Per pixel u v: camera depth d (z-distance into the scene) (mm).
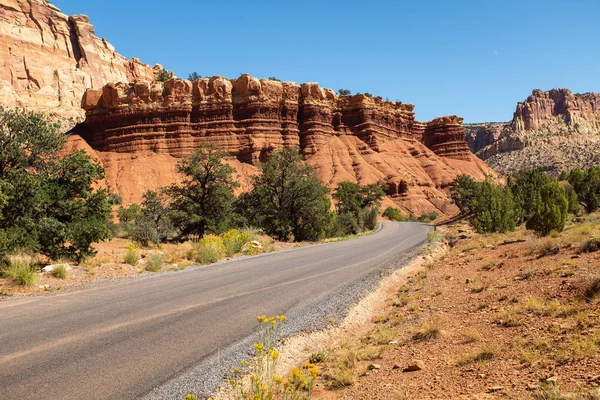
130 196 81875
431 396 3807
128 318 7250
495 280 8914
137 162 89625
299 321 7414
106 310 7848
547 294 6578
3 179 13359
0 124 14141
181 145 95688
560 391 3213
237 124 101375
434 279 11094
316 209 33844
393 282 12023
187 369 4922
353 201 60312
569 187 33312
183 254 17297
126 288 10273
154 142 94938
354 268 14367
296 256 18672
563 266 8266
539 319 5496
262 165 34875
